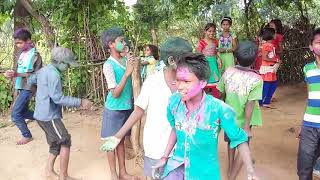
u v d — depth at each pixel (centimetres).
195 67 251
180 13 831
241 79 383
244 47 383
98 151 528
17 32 535
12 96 704
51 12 716
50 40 713
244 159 257
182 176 275
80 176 455
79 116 681
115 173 427
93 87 721
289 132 596
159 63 324
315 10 1048
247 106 383
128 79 414
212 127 259
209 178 268
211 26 668
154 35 668
